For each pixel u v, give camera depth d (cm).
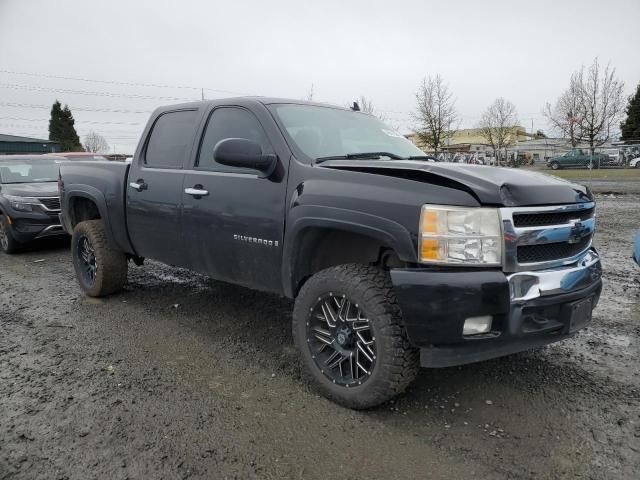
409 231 274
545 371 356
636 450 262
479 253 266
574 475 243
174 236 429
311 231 325
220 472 248
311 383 327
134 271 672
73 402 317
